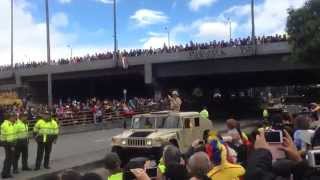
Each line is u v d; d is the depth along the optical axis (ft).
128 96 302.04
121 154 68.90
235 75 230.07
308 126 29.43
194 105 236.02
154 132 69.62
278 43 186.09
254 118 194.59
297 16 163.63
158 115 71.72
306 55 163.84
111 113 168.14
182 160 27.50
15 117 67.21
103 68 237.25
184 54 207.72
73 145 105.91
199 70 210.59
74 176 20.76
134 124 72.49
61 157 84.99
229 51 195.93
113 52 239.91
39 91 283.59
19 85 271.69
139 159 22.75
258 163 20.24
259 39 192.03
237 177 22.77
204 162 19.76
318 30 161.27
